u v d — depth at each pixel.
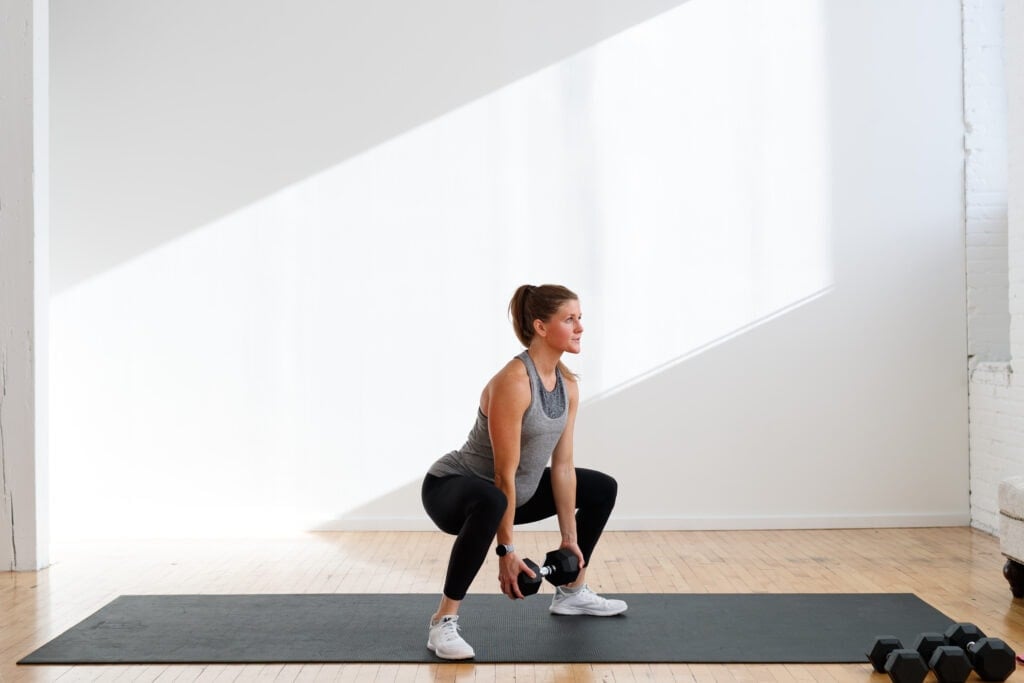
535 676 2.97
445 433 5.59
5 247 4.53
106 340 5.59
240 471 5.59
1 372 4.54
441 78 5.61
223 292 5.61
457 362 5.59
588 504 3.58
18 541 4.56
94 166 5.61
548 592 4.05
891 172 5.61
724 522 5.55
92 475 5.57
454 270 5.60
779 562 4.66
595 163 5.59
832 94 5.61
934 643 3.01
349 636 3.39
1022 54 4.89
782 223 5.59
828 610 3.72
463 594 3.15
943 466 5.59
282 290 5.61
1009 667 2.88
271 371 5.60
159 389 5.59
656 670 3.03
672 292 5.59
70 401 5.58
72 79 5.61
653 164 5.59
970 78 5.61
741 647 3.24
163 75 5.62
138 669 3.04
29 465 4.55
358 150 5.62
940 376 5.60
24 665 3.08
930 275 5.61
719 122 5.60
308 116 5.62
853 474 5.59
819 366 5.59
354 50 5.62
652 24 5.61
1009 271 5.12
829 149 5.61
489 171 5.61
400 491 5.59
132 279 5.61
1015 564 3.91
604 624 3.54
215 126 5.62
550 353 3.32
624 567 4.56
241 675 2.98
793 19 5.61
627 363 5.59
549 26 5.61
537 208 5.59
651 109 5.60
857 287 5.59
